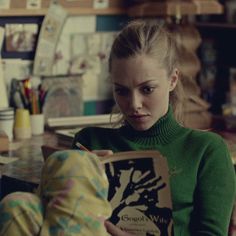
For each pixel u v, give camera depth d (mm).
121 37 1460
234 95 3453
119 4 2977
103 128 1602
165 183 1281
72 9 2824
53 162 1087
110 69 1473
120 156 1302
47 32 2754
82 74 2908
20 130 2545
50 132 2666
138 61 1395
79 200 1026
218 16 3502
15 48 2707
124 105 1437
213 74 3525
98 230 1018
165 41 1466
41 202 1049
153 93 1422
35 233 1002
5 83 2688
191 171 1455
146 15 2873
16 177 1960
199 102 2871
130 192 1297
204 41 3516
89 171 1071
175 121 1517
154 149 1495
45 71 2787
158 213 1285
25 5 2689
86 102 2949
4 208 1023
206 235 1387
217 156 1471
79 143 1530
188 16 3494
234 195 1465
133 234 1295
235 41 3691
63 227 997
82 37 2896
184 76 2822
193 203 1451
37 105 2639
